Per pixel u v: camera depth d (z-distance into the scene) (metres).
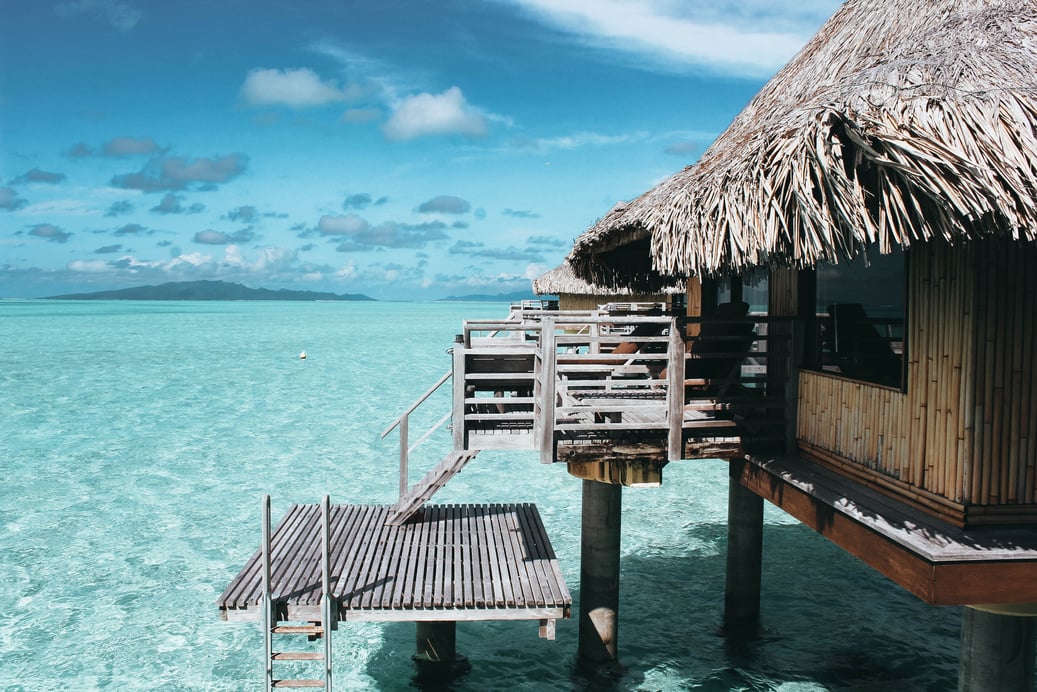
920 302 4.82
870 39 5.94
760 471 6.48
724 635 8.83
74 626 9.30
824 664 8.15
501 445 6.46
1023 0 5.24
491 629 9.19
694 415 7.26
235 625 9.38
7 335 61.19
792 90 6.70
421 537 7.53
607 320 6.33
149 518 13.45
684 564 11.20
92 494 14.84
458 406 6.38
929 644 8.59
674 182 7.21
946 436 4.59
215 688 7.89
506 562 6.89
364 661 8.44
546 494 14.70
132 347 48.69
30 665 8.35
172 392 27.91
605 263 10.09
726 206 4.93
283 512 13.73
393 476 16.30
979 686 4.70
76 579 10.73
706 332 7.71
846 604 9.67
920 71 4.60
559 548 11.83
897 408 5.08
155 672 8.22
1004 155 3.90
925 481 4.79
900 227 3.83
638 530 12.75
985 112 4.10
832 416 5.92
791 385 6.50
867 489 5.37
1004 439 4.44
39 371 34.28
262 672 8.23
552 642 8.82
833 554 11.49
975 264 4.33
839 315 5.95
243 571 6.61
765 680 7.83
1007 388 4.41
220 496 14.79
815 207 4.09
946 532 4.43
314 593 6.14
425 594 6.14
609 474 6.73
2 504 14.15
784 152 4.46
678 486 15.42
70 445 19.05
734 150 5.82
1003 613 4.33
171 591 10.37
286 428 21.41
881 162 3.90
